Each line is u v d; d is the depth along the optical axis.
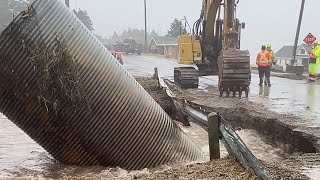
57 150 8.24
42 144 8.29
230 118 12.16
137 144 8.41
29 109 7.86
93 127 8.04
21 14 7.65
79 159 8.27
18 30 7.61
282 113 11.93
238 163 6.47
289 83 21.77
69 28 7.86
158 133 8.66
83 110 7.92
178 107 12.70
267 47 20.52
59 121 7.92
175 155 8.78
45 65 7.59
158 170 8.19
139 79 19.80
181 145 8.95
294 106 13.35
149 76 23.30
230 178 5.88
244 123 11.84
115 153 8.29
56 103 7.73
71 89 7.73
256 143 10.43
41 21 7.69
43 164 8.52
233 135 6.58
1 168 8.20
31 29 7.62
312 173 6.55
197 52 19.59
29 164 8.51
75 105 7.84
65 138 8.07
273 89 18.55
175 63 40.31
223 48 17.47
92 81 7.92
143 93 8.74
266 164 6.92
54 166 8.37
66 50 7.68
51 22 7.74
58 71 7.64
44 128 8.00
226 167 6.42
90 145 8.15
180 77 18.94
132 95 8.38
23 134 10.84
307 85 20.64
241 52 15.52
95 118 8.02
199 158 9.09
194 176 6.24
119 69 8.38
